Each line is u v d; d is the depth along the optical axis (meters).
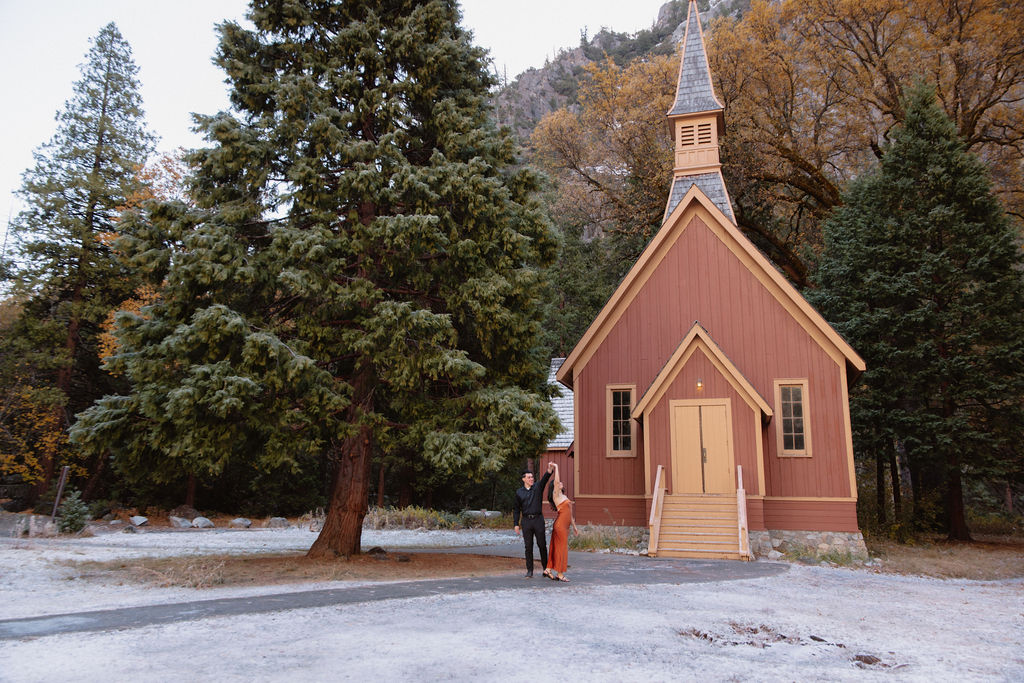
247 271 11.15
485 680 4.91
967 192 22.48
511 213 13.74
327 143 12.52
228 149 11.70
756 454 16.69
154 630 6.41
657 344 19.45
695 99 22.42
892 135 25.64
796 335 18.19
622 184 39.00
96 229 29.12
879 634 7.29
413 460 29.25
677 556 15.51
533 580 10.35
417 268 13.21
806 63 32.56
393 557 13.27
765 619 7.80
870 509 22.36
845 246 24.47
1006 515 34.25
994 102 29.92
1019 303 21.55
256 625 6.70
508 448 12.23
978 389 21.27
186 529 23.94
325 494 33.22
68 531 19.48
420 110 14.29
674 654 5.93
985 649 6.74
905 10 29.20
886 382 22.55
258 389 10.32
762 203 35.19
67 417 27.92
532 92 170.38
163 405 10.41
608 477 19.05
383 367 12.72
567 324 39.66
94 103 30.53
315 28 13.66
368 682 4.78
